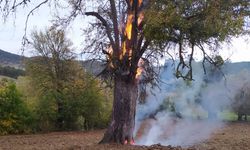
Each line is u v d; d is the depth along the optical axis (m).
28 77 56.34
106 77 25.77
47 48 55.72
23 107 52.06
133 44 23.91
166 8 20.44
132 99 24.59
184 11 20.80
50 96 55.28
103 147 22.11
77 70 55.06
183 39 21.44
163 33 21.05
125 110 24.41
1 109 50.34
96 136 43.28
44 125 54.75
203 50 23.52
